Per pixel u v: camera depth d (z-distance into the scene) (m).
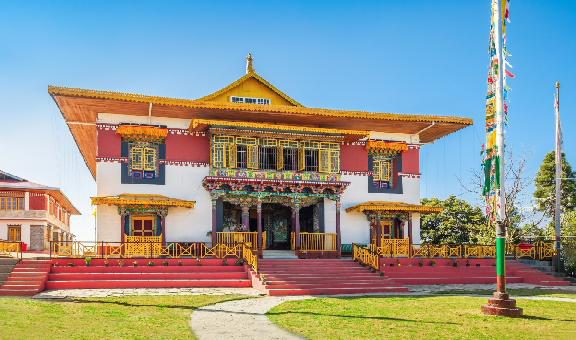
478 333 15.03
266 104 34.41
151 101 30.34
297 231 33.38
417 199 37.81
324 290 24.41
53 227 59.25
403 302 20.97
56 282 24.05
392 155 37.81
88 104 30.61
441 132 38.25
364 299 21.92
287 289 23.94
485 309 18.23
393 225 37.00
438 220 53.59
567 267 32.56
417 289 26.78
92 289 23.95
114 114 32.56
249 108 32.28
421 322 16.53
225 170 32.84
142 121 32.94
